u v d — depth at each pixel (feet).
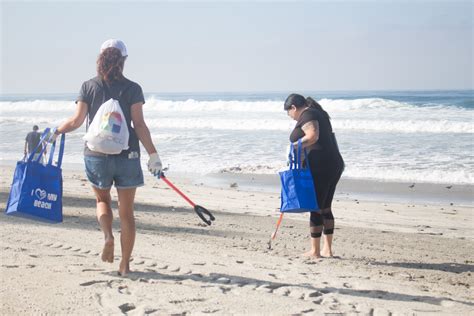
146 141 15.58
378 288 16.65
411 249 25.80
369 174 54.65
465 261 23.63
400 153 66.03
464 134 83.51
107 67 15.48
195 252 20.61
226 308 13.43
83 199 34.88
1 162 64.80
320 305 14.21
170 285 15.20
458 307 15.03
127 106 15.51
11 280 14.88
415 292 16.65
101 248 19.76
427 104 135.85
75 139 83.46
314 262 21.11
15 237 20.89
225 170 57.52
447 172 54.70
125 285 14.94
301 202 19.89
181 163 62.23
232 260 19.57
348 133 87.35
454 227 33.12
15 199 15.33
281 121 101.96
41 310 12.72
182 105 153.69
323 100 137.28
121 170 15.43
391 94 319.06
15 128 106.32
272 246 24.12
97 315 12.57
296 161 20.53
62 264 16.92
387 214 37.11
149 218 29.71
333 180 21.94
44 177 15.49
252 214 34.09
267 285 15.84
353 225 32.65
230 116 124.67
